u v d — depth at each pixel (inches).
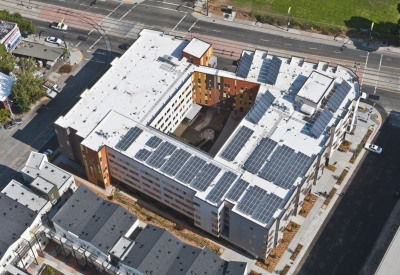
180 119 7283.5
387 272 5482.3
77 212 5989.2
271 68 6958.7
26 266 5999.0
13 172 6929.1
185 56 7199.8
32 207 6092.5
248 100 7190.0
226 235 6102.4
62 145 6830.7
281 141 6254.9
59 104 7711.6
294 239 6269.7
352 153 7086.6
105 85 6929.1
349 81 6899.6
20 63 7755.9
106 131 6412.4
